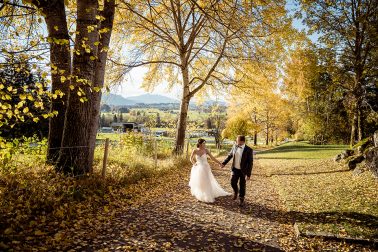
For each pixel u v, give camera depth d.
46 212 6.09
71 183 7.65
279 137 65.06
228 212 7.55
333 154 22.58
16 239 4.76
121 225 6.03
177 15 18.23
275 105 26.59
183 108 19.39
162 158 17.66
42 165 8.14
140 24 16.16
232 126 45.72
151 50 18.66
